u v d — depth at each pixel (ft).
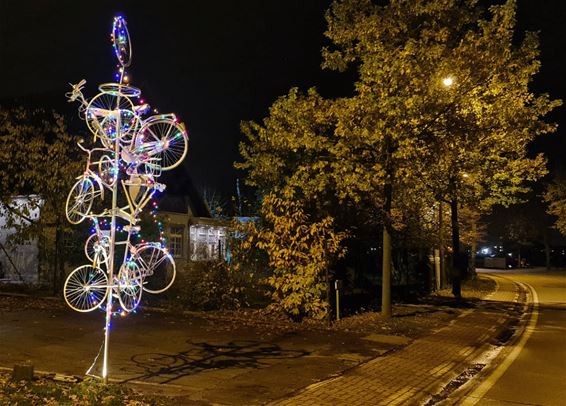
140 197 30.42
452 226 75.41
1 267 74.08
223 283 52.65
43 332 38.55
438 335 45.03
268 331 42.19
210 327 42.73
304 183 47.78
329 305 47.52
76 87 25.85
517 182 61.52
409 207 65.16
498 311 64.49
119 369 29.45
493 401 26.99
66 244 59.77
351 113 45.83
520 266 232.53
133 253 26.55
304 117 49.37
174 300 56.34
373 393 26.89
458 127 48.62
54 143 58.39
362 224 56.03
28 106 83.46
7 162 59.57
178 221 88.79
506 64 47.47
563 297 85.61
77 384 25.05
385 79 44.93
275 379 28.53
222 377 28.55
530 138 55.21
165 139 25.88
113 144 26.25
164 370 29.66
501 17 45.88
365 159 49.06
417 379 30.30
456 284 74.59
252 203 61.41
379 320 49.80
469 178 59.93
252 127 56.54
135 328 41.16
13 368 26.40
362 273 68.44
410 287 86.02
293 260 47.78
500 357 38.68
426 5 48.08
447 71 44.24
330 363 32.65
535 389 29.45
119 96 25.58
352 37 50.06
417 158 48.32
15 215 67.72
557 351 40.96
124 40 25.80
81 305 50.52
